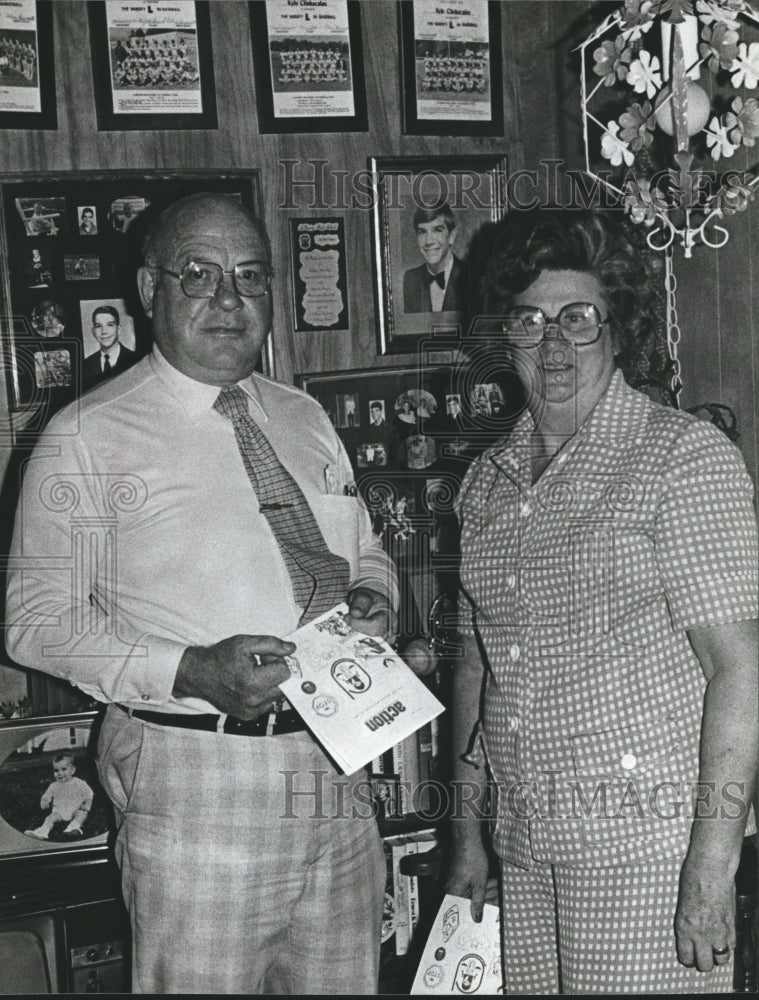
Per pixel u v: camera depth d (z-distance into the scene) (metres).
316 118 2.40
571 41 2.47
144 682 1.66
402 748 2.38
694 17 1.83
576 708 1.44
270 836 1.73
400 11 2.46
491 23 2.53
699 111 1.83
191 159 2.32
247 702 1.63
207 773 1.70
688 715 1.42
